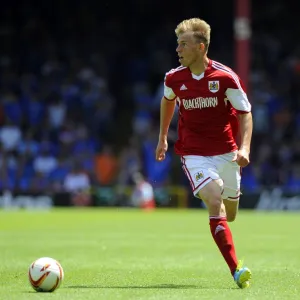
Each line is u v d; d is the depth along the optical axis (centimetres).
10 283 2167
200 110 2252
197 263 2833
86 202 7481
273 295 1920
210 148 2262
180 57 2233
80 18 10025
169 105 2352
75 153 8050
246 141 2197
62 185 7694
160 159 2398
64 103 8762
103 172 7750
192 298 1844
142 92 9338
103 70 9469
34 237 4075
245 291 2005
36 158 7838
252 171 7644
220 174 2291
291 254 3197
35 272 1950
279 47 9638
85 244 3650
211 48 9938
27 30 9812
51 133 8419
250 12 9925
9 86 9094
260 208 7150
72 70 9356
